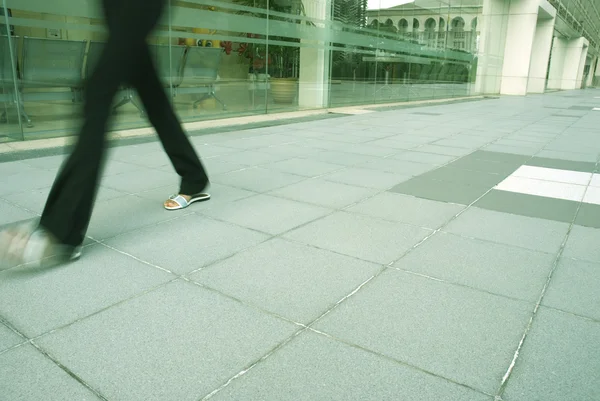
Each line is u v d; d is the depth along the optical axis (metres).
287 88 10.39
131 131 7.14
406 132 8.26
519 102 18.66
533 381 1.73
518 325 2.10
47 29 6.13
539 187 4.56
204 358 1.81
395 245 3.00
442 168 5.34
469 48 20.38
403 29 14.84
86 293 2.29
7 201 3.67
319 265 2.67
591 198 4.20
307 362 1.81
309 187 4.37
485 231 3.30
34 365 1.75
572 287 2.48
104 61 2.38
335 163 5.47
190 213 3.52
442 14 17.11
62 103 6.45
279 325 2.05
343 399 1.61
